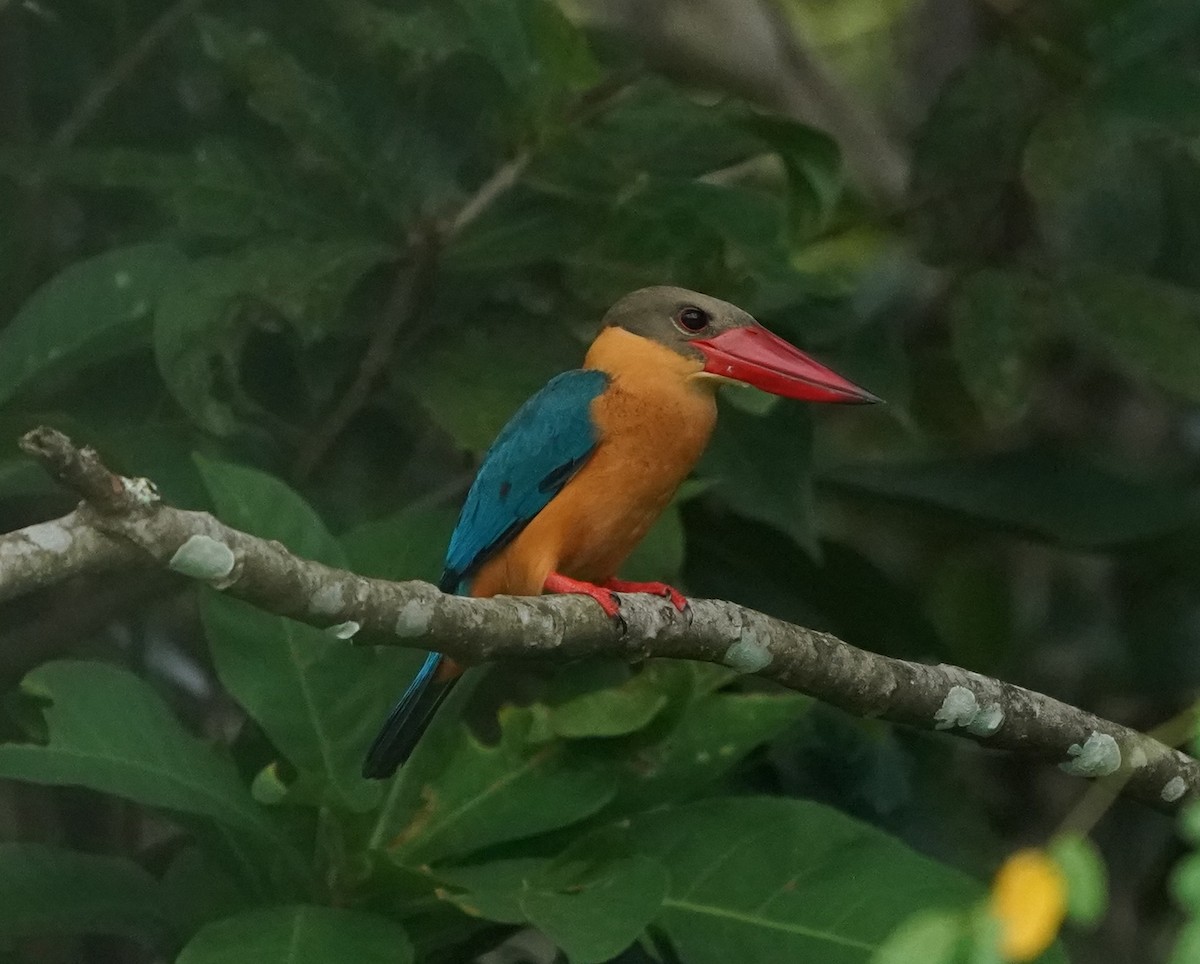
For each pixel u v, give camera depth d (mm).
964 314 9914
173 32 10117
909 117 13164
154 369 9414
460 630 6438
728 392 8766
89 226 10172
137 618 10039
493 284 9586
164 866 9133
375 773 7746
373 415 9953
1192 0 9812
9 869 7609
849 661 7496
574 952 6660
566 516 8633
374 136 9281
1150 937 11297
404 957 6809
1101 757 7758
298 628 7645
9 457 8258
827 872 7414
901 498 10258
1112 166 10734
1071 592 12250
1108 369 12258
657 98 9094
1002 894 3994
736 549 10336
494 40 9055
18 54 10039
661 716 7770
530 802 7648
